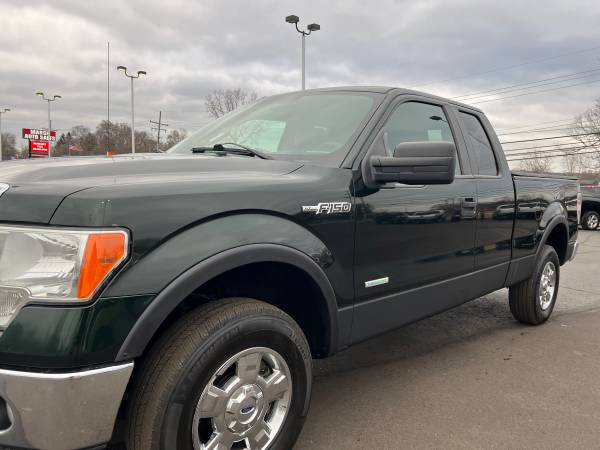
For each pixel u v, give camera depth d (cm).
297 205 230
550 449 269
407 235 294
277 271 240
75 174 204
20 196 173
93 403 166
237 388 204
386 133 300
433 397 330
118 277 170
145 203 180
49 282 163
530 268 463
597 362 400
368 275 271
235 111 370
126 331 170
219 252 193
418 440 275
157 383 185
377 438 277
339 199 251
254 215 214
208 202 198
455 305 357
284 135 305
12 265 165
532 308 477
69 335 160
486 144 416
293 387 228
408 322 309
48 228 166
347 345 268
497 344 443
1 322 162
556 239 531
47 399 159
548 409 316
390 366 386
